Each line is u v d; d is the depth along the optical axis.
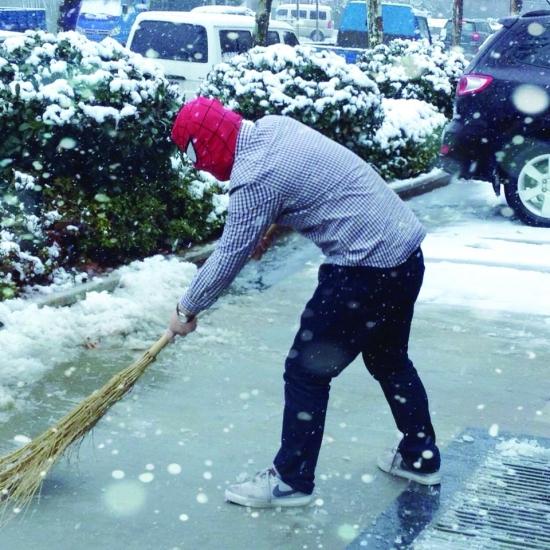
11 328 5.69
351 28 28.88
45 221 6.87
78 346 5.74
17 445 4.39
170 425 4.68
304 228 3.76
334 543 3.63
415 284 3.81
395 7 28.72
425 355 5.74
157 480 4.11
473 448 4.47
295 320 6.45
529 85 9.14
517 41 9.29
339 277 3.71
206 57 16.30
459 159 9.53
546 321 6.40
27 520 3.75
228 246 3.67
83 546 3.58
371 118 10.11
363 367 5.54
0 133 6.84
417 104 11.98
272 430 4.65
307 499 3.91
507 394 5.17
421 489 4.07
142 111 7.19
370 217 3.68
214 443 4.48
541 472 4.25
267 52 9.77
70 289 6.53
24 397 4.96
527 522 3.80
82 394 5.04
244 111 9.50
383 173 10.97
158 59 16.59
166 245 7.76
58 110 6.83
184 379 5.30
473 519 3.82
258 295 7.07
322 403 3.84
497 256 7.95
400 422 4.06
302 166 3.65
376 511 3.89
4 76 6.98
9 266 6.33
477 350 5.84
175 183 7.96
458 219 9.76
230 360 5.63
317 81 9.78
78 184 7.34
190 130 3.70
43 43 7.32
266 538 3.66
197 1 31.34
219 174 3.76
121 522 3.76
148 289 6.68
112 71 7.32
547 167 9.22
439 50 14.68
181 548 3.58
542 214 9.30
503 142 9.31
